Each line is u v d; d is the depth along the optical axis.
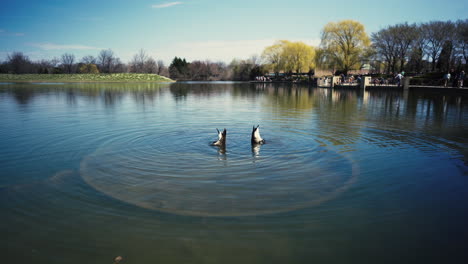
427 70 59.53
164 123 13.15
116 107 19.41
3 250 4.00
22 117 14.68
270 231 4.43
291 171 6.97
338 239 4.25
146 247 4.04
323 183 6.27
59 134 10.74
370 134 10.94
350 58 57.69
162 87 51.78
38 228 4.52
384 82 40.00
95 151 8.56
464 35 43.34
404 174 6.79
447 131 11.44
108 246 4.07
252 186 6.09
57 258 3.83
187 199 5.47
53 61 109.25
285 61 80.62
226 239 4.22
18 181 6.34
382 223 4.68
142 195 5.64
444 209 5.14
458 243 4.16
